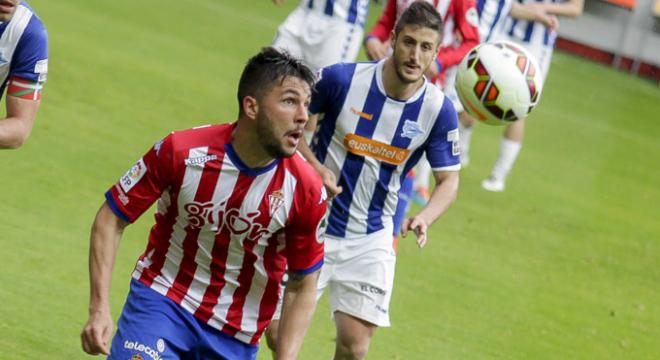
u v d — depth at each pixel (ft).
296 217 43.52
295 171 43.14
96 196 88.02
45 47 50.88
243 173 42.57
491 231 103.55
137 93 121.49
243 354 46.50
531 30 118.42
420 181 107.14
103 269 42.96
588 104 186.50
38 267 70.79
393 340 71.82
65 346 59.98
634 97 202.49
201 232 43.75
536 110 171.42
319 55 107.76
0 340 58.44
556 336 79.82
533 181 127.34
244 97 41.42
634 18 226.58
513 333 78.38
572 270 97.66
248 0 210.79
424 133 57.62
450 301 82.28
